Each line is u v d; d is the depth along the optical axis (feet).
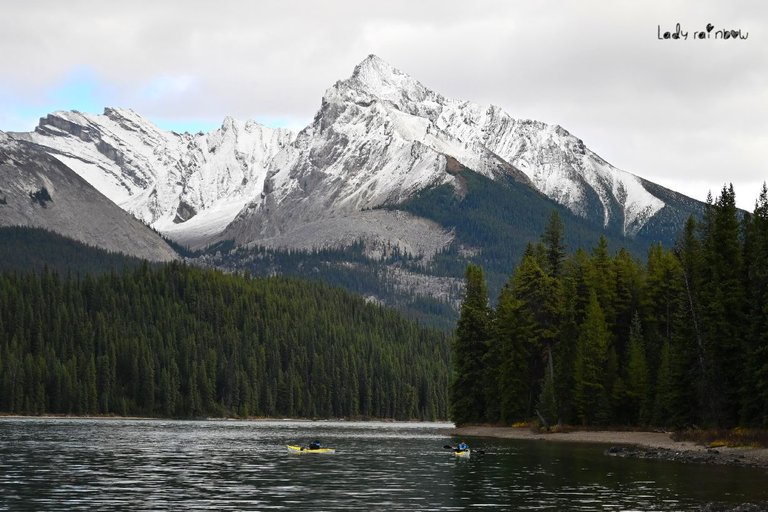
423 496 223.92
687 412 396.98
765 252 362.33
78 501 212.84
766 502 210.59
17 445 382.83
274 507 206.49
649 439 390.83
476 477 262.47
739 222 391.04
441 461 314.76
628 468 284.20
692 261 399.24
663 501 214.69
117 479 254.06
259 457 332.19
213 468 287.48
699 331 378.32
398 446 404.77
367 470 284.00
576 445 386.73
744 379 360.28
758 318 354.95
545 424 451.94
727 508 200.23
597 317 445.37
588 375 442.50
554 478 259.60
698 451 323.78
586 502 213.66
